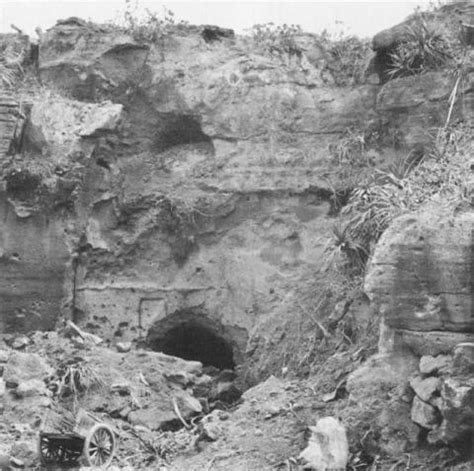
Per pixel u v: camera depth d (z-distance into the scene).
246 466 11.99
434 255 11.88
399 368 12.06
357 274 14.96
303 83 17.39
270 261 16.69
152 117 17.53
